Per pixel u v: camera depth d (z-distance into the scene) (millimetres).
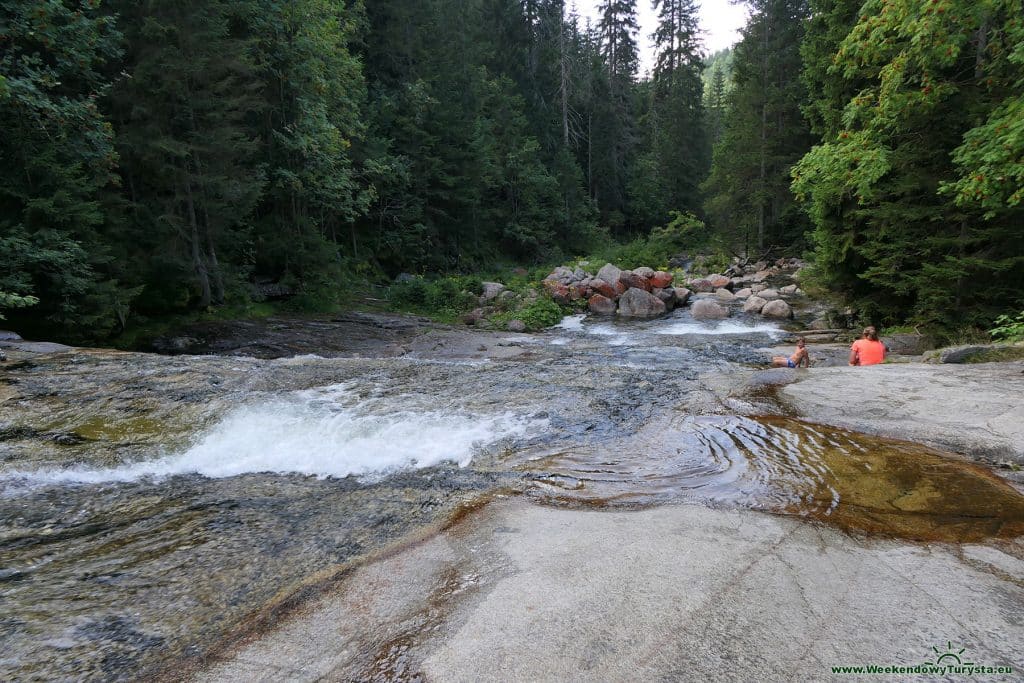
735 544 2660
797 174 11148
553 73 39250
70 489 3775
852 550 2580
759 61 27781
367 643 2035
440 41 28875
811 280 15320
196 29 12094
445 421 5102
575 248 37250
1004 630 1965
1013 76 8500
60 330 10016
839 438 4289
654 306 18953
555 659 1865
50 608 2377
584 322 17766
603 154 43562
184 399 5758
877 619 2041
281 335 12938
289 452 4438
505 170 32281
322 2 16797
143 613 2322
